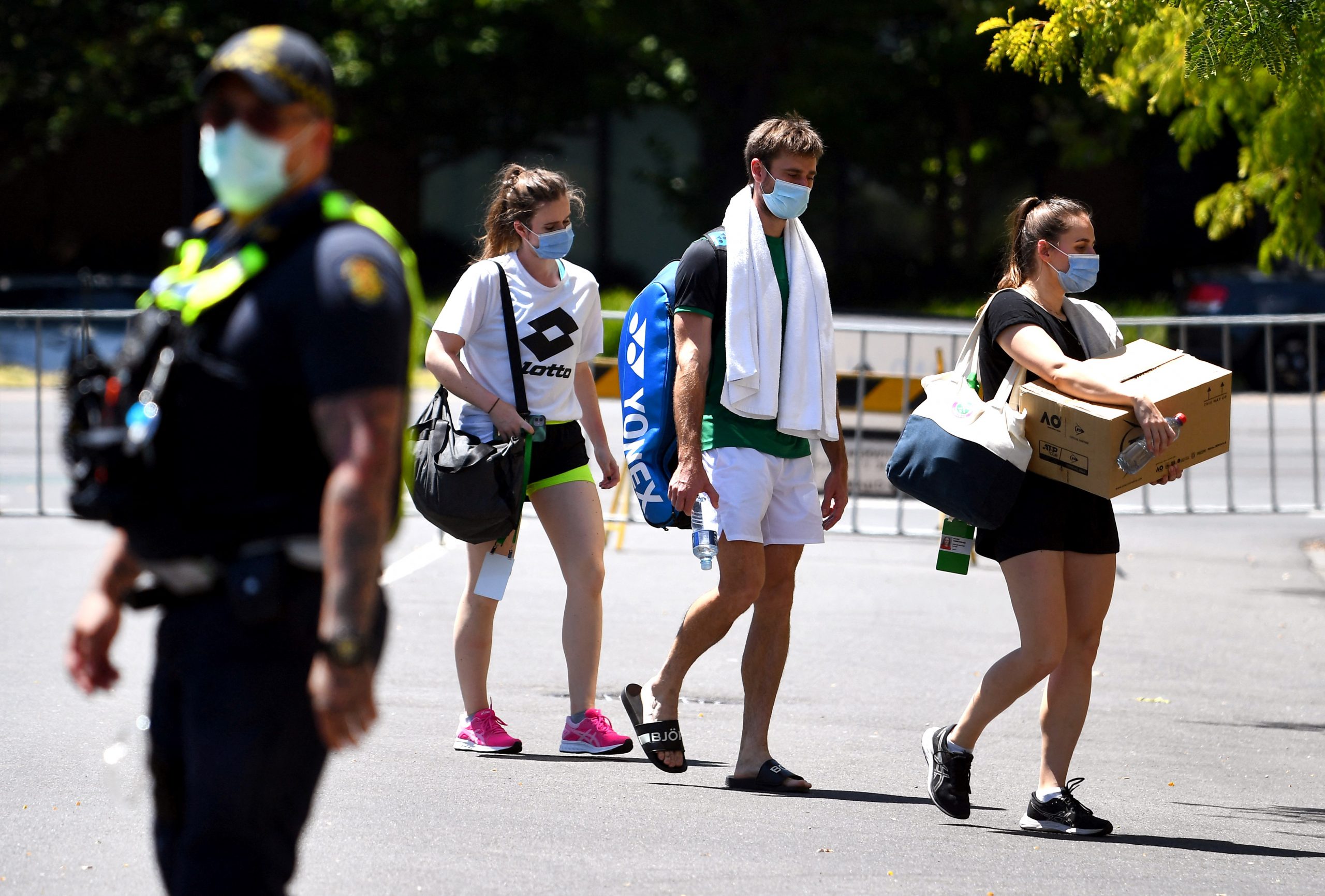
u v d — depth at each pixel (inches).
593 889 547.2
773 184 693.3
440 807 647.8
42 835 594.9
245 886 354.0
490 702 804.0
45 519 1496.1
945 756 655.8
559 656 975.0
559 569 1272.1
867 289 4195.4
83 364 378.3
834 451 732.0
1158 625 1112.2
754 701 708.0
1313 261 1395.2
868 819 655.1
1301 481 1844.2
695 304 689.0
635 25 3710.6
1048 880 577.0
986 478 630.5
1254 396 2687.0
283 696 357.1
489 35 3801.7
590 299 765.3
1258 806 700.7
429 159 4352.9
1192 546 1448.1
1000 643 1045.2
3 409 2229.3
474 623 757.9
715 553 696.4
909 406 1643.7
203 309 355.3
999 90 4040.4
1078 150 4057.6
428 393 2283.5
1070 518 638.5
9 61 4074.8
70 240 4714.6
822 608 1151.6
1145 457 612.4
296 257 351.3
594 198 4303.6
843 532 1496.1
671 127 4259.4
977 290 4138.8
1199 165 4212.6
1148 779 746.2
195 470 357.1
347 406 341.1
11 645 958.4
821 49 3718.0
